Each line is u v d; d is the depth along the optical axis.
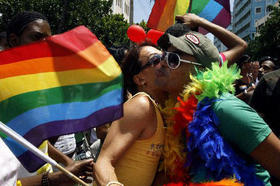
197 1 3.23
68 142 3.06
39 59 1.90
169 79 1.94
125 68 2.20
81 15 20.77
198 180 1.77
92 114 1.89
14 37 2.45
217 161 1.70
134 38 2.60
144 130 1.82
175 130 1.86
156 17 3.30
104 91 1.92
